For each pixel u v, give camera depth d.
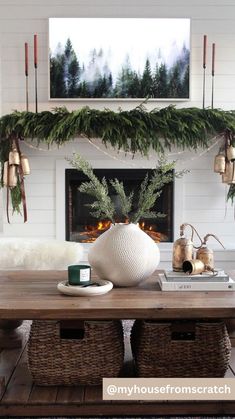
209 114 4.15
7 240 3.91
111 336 2.11
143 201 2.40
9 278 2.55
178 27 4.32
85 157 4.34
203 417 2.00
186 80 4.36
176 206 4.40
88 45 4.32
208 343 2.08
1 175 4.30
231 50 4.38
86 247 4.38
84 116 4.06
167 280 2.26
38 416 1.99
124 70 4.35
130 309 1.93
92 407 1.99
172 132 4.13
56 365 2.10
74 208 4.48
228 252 4.23
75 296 2.14
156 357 2.08
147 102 4.39
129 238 2.29
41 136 4.14
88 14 4.33
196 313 1.94
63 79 4.34
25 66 4.31
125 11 4.34
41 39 4.35
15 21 4.33
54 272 2.72
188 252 2.36
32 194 4.37
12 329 2.69
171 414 2.00
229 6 4.36
